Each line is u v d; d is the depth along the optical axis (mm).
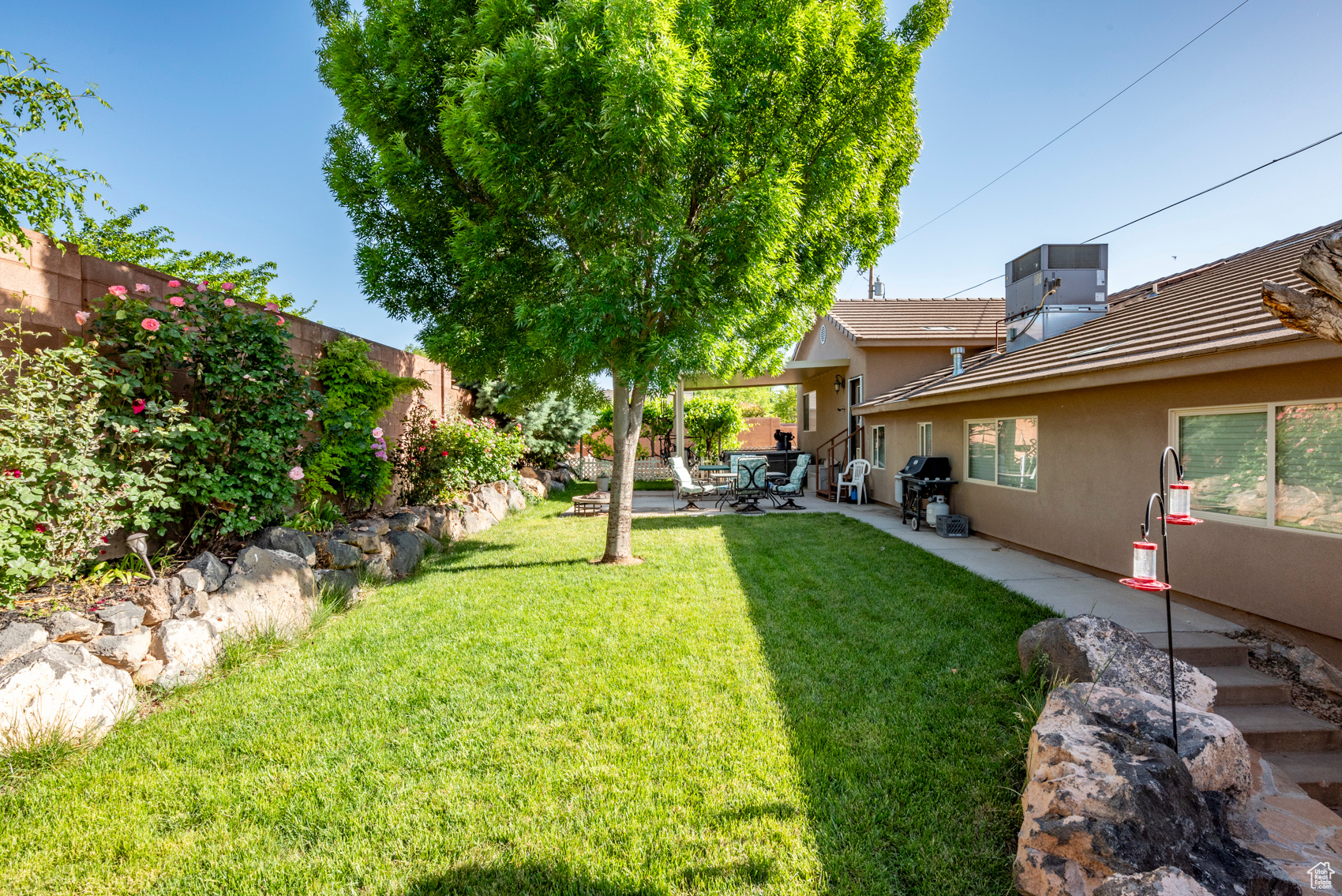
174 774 3043
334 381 7188
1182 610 5258
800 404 20391
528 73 5750
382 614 5605
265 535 5539
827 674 4207
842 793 2902
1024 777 2975
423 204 7457
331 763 3152
